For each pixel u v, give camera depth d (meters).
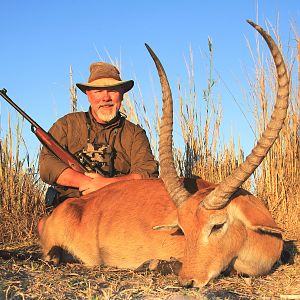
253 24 1.60
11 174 3.19
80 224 2.35
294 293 1.80
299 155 3.26
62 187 2.67
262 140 1.76
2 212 3.11
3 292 1.66
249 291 1.81
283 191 3.21
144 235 2.15
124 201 2.28
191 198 1.92
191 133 3.45
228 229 1.87
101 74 2.72
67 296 1.67
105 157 2.67
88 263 2.32
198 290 1.77
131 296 1.70
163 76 2.02
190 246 1.84
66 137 2.72
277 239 2.07
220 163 3.41
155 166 2.68
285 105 1.74
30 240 2.95
